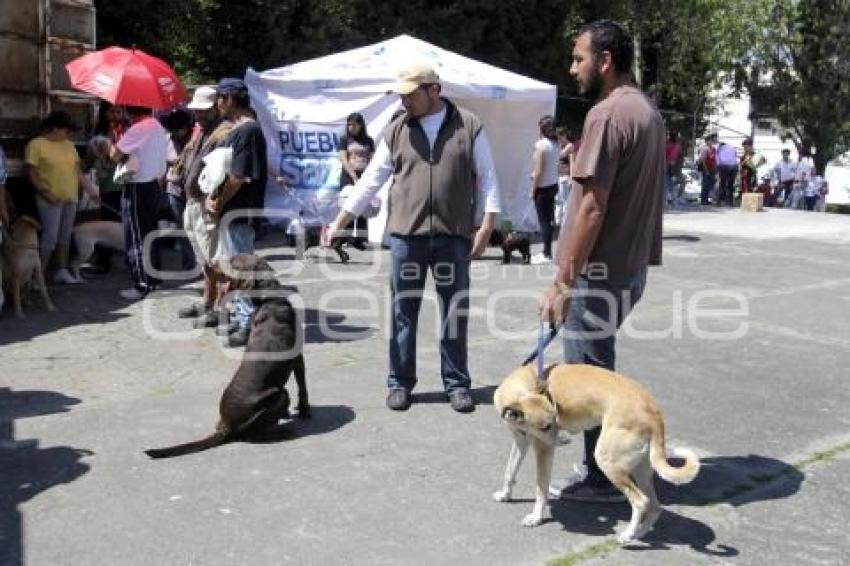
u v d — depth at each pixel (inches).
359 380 245.3
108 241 374.0
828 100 1189.7
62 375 245.3
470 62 554.9
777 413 227.3
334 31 659.4
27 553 146.3
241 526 157.2
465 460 189.8
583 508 167.8
